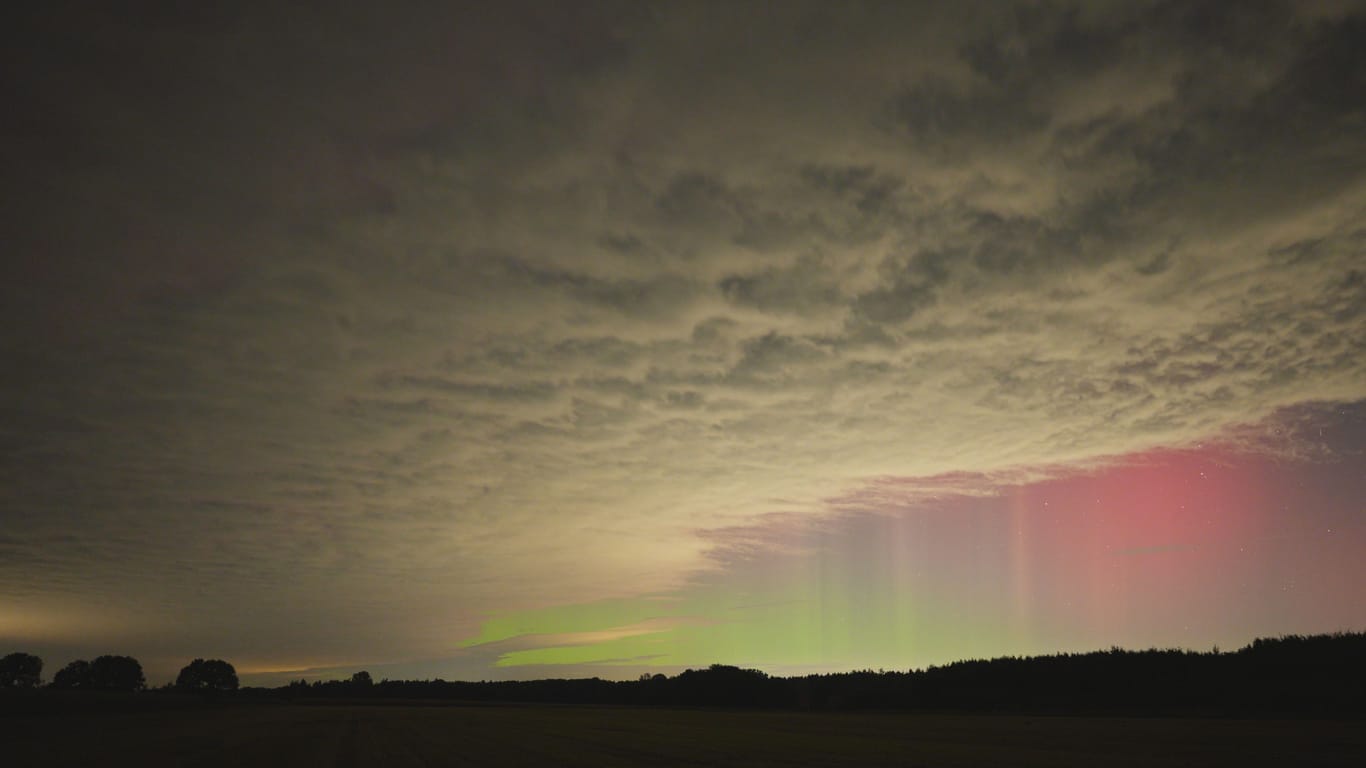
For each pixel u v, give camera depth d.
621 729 50.31
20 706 88.69
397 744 37.81
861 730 45.31
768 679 129.62
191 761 30.27
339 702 151.50
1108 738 33.72
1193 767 21.78
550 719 69.94
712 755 29.42
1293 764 21.97
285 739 43.38
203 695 177.12
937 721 54.34
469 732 47.94
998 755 27.38
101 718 75.88
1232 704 51.16
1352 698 46.84
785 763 25.83
